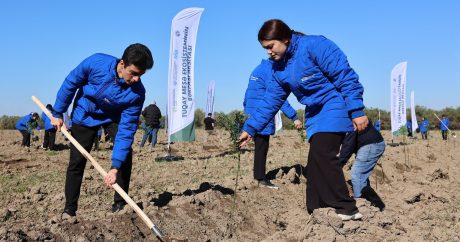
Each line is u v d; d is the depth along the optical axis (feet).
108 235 16.60
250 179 27.37
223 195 23.31
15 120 159.74
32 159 44.96
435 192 26.55
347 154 21.70
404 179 32.76
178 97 39.75
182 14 39.29
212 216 20.38
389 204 24.43
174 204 20.63
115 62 17.19
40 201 24.40
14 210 21.90
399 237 17.12
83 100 17.95
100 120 18.15
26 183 30.07
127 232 17.08
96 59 17.29
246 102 26.14
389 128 173.68
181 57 39.63
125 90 17.33
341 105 16.12
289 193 27.12
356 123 15.72
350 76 15.56
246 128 17.80
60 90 17.70
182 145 66.85
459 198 27.02
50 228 16.06
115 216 17.94
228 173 34.86
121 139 17.54
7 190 27.50
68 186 18.01
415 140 87.61
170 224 18.70
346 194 16.71
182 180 31.60
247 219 21.43
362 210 17.71
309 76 15.93
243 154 47.73
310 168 16.89
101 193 26.12
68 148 57.77
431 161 43.39
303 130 27.89
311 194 17.10
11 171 35.53
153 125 55.98
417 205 24.54
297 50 15.83
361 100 15.70
